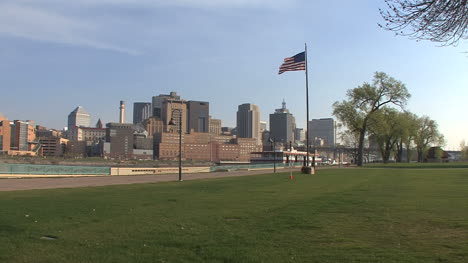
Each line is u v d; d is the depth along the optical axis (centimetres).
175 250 929
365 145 13488
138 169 5944
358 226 1224
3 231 1152
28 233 1124
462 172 4856
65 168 4738
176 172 6550
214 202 1900
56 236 1085
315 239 1042
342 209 1598
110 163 15025
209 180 3981
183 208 1675
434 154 15300
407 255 867
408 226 1215
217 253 894
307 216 1421
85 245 982
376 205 1708
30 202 1888
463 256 854
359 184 3050
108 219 1380
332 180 3634
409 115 10281
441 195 2091
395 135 9469
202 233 1125
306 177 4228
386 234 1102
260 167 8881
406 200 1881
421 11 1022
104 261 839
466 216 1376
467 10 994
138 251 921
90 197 2162
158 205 1788
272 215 1452
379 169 6606
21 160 12319
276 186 2972
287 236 1081
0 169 4091
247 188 2805
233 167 8044
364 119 8369
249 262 823
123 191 2605
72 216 1445
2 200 1975
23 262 833
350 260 833
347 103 8469
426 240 1019
